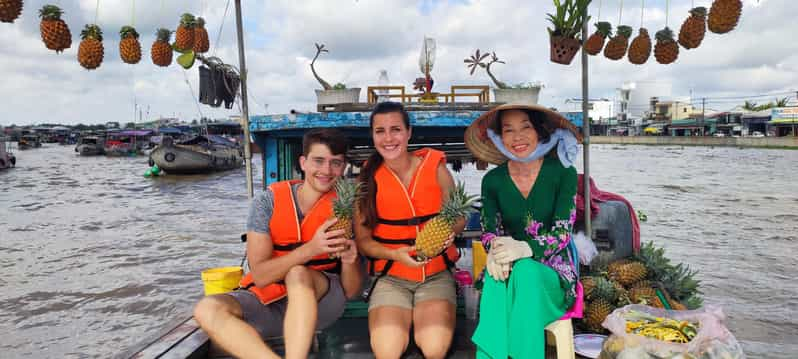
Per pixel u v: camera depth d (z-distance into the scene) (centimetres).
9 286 961
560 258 301
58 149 8450
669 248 1128
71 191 2602
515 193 317
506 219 325
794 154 5109
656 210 1686
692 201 1909
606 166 3788
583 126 430
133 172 3884
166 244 1309
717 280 877
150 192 2555
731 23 361
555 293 289
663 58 409
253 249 306
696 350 247
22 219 1723
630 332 265
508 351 282
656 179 2786
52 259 1162
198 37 434
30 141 8975
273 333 319
